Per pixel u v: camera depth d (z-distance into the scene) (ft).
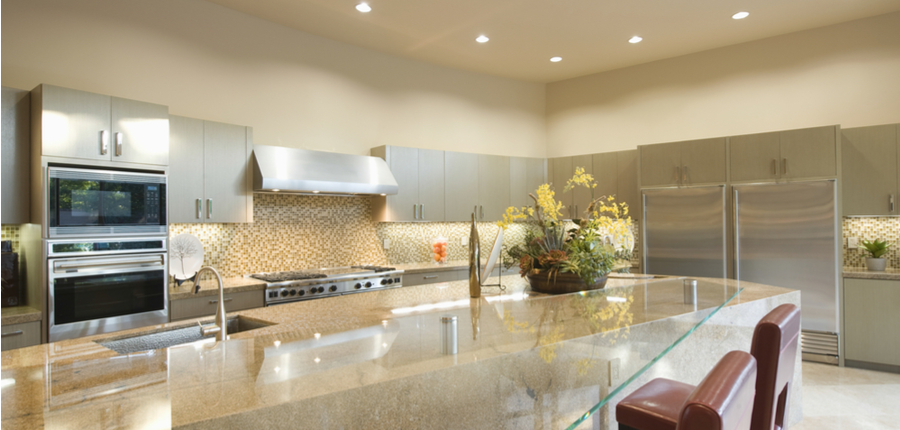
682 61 19.98
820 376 13.98
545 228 10.33
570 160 21.74
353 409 3.30
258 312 8.52
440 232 20.68
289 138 16.35
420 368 3.71
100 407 3.25
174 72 13.91
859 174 15.58
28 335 9.98
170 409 3.12
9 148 10.32
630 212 19.95
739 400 3.15
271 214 15.99
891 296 14.33
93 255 10.80
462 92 21.47
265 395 3.28
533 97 23.75
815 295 15.26
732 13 15.78
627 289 8.21
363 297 9.62
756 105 18.34
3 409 3.27
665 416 5.61
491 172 20.74
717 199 16.97
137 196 11.53
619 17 15.96
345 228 17.76
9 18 11.30
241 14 15.35
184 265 12.91
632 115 21.22
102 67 12.66
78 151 10.67
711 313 6.12
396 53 19.17
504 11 15.38
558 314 5.96
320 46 17.29
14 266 10.85
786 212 15.72
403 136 19.51
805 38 17.39
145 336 7.66
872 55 16.24
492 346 4.37
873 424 10.71
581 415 3.98
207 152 13.55
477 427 3.69
